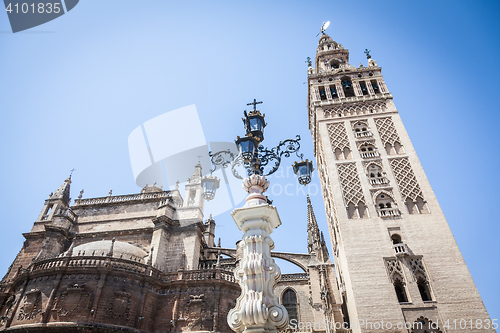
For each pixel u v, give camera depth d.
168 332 33.28
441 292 25.59
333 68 51.34
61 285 32.41
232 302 35.50
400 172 33.50
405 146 35.53
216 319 33.41
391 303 25.47
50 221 48.88
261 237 11.21
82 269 33.22
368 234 29.52
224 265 43.88
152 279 35.56
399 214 30.38
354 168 34.75
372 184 33.06
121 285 33.47
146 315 33.56
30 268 35.78
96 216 49.56
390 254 28.08
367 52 48.53
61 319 30.16
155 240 42.09
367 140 37.00
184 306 34.78
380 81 43.12
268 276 10.56
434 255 27.48
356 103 41.19
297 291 41.66
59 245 44.91
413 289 25.97
